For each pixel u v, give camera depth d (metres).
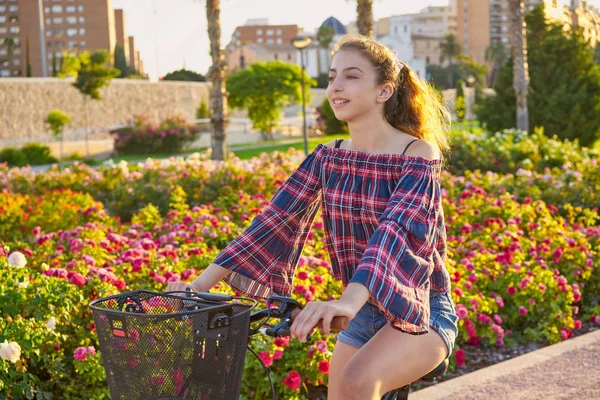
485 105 25.05
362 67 2.37
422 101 2.56
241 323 1.90
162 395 1.80
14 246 6.25
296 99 49.38
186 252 5.78
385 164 2.33
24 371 3.84
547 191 10.03
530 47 24.52
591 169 11.04
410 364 2.26
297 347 4.45
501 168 13.74
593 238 7.29
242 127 54.53
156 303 2.08
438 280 2.35
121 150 42.84
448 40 115.69
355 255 2.43
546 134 24.05
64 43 123.88
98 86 43.84
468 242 6.73
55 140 45.00
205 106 57.94
